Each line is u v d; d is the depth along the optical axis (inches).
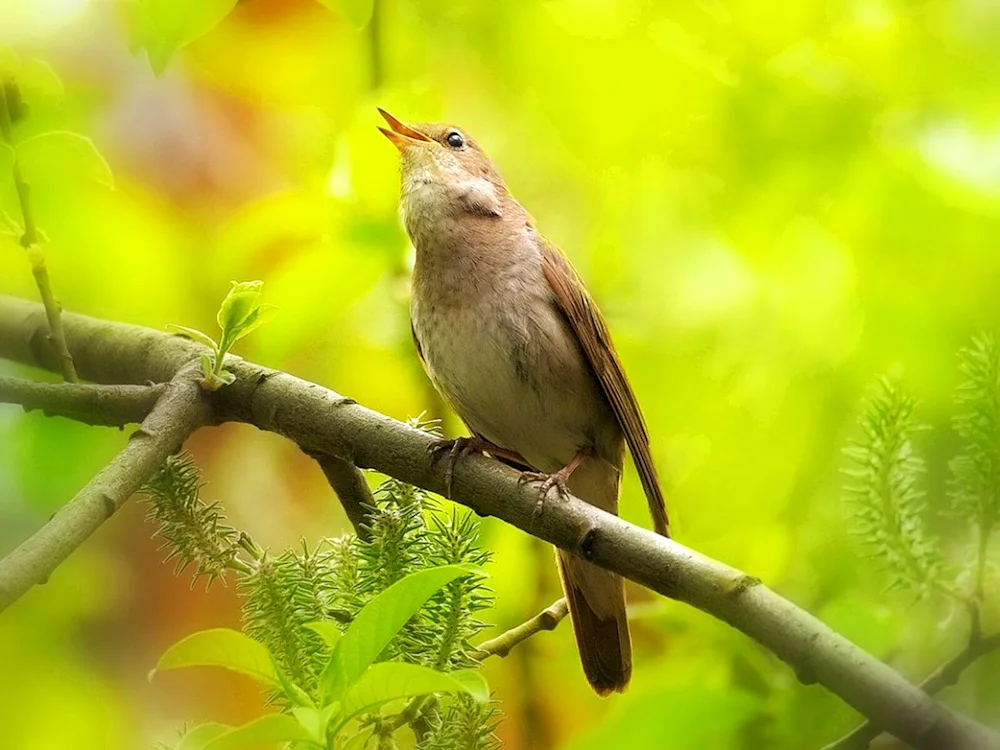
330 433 134.1
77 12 137.3
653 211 138.5
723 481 137.6
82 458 137.0
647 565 132.9
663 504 136.3
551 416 136.9
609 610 135.6
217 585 138.7
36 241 134.0
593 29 137.6
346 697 130.9
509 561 136.9
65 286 137.4
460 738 131.9
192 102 138.0
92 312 137.6
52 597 137.2
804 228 137.6
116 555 138.6
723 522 137.4
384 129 136.7
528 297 136.7
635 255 138.6
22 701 136.8
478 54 138.0
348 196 136.6
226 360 134.4
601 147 137.9
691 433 137.9
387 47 137.3
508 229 137.1
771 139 137.5
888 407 132.3
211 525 132.8
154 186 137.9
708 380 138.0
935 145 137.1
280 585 132.1
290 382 134.3
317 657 131.8
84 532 132.5
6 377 134.2
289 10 137.2
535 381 136.6
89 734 137.0
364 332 137.9
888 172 137.2
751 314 138.0
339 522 138.9
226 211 138.0
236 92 137.8
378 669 130.8
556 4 137.6
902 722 131.6
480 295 136.6
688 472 137.7
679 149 137.8
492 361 136.6
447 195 136.9
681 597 132.6
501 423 136.9
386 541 132.2
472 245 136.8
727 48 137.4
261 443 138.9
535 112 138.4
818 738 133.7
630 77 137.6
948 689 133.6
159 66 134.9
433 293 136.8
